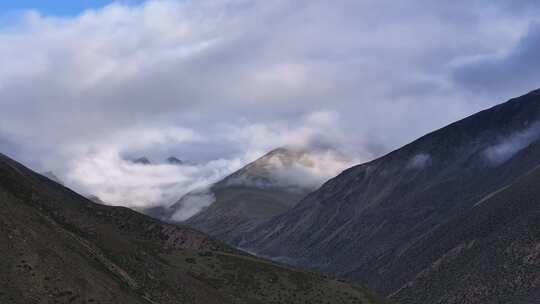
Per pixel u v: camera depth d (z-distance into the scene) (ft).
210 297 405.39
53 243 274.57
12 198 302.86
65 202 500.33
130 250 389.80
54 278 249.55
